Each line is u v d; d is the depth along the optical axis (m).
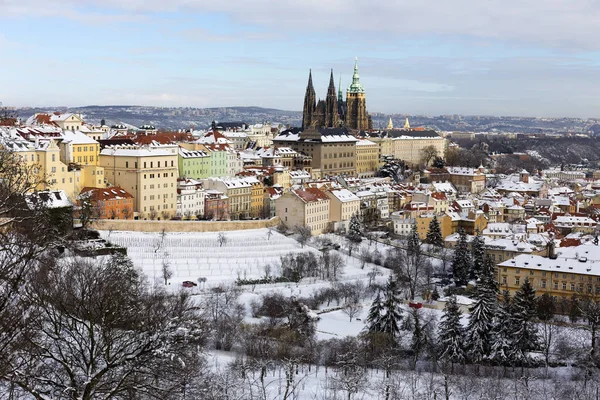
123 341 120.50
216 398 154.38
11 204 143.50
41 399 105.19
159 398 114.50
